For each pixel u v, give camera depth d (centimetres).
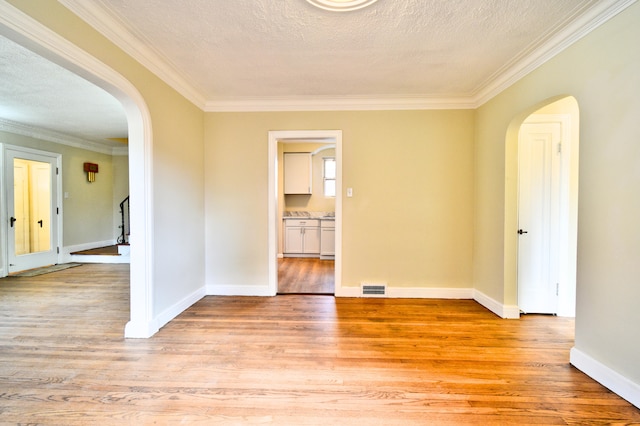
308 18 191
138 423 145
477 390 172
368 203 344
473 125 334
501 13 185
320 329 256
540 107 241
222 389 172
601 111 176
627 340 161
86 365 197
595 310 181
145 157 237
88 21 181
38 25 151
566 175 278
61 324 265
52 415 150
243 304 320
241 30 205
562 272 283
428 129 338
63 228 528
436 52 233
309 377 184
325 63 252
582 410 155
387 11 183
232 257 352
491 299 301
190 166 313
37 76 271
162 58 244
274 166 348
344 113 341
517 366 197
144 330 240
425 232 342
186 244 306
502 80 275
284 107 341
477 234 329
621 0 161
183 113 296
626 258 161
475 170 334
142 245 239
